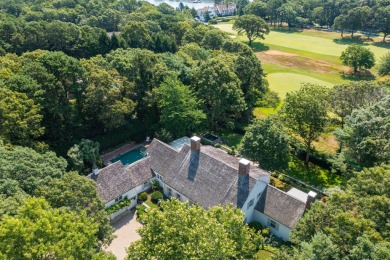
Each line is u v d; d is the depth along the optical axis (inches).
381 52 5054.1
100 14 6117.1
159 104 2464.3
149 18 5315.0
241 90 2736.2
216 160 1788.9
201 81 2539.4
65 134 2260.1
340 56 4628.4
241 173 1676.9
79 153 2038.6
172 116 2352.4
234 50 3725.4
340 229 1116.5
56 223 1002.7
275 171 2132.1
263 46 5639.8
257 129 2004.2
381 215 1127.0
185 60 3184.1
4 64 2313.0
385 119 1770.4
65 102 2206.0
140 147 2539.4
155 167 2010.3
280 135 1964.8
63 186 1315.2
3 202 1137.4
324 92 2279.8
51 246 937.5
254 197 1701.5
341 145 2229.3
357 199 1235.2
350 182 1407.5
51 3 6520.7
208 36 4192.9
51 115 2192.4
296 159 2411.4
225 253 995.9
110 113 2244.1
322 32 6589.6
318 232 1128.2
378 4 5935.0
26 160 1438.2
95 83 2231.8
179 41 4699.8
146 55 2517.2
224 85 2522.1
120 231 1720.0
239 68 2923.2
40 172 1402.6
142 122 2613.2
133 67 2488.9
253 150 1988.2
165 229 1023.6
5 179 1290.6
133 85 2453.2
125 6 7170.3
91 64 2406.5
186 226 1040.8
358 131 1829.5
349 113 2301.9
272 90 3624.5
